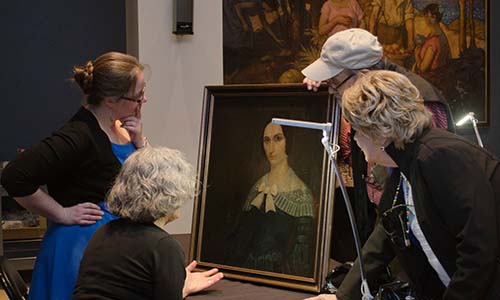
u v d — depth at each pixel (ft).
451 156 4.62
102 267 5.26
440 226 4.81
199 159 7.61
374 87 4.85
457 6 16.53
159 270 5.17
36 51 14.66
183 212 13.23
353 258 7.21
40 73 14.74
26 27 14.55
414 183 4.84
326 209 6.58
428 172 4.67
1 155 14.58
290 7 14.82
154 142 13.42
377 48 6.54
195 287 6.55
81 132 6.48
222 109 7.63
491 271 4.49
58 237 6.50
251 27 14.46
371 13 15.61
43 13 14.65
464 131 16.93
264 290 6.66
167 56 13.47
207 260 7.33
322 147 6.78
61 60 14.87
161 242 5.26
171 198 5.31
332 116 6.69
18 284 6.59
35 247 13.41
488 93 17.02
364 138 5.19
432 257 5.11
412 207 5.26
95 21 15.02
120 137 7.03
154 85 13.37
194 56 13.75
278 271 6.78
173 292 5.18
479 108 17.02
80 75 6.70
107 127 6.80
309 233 6.69
